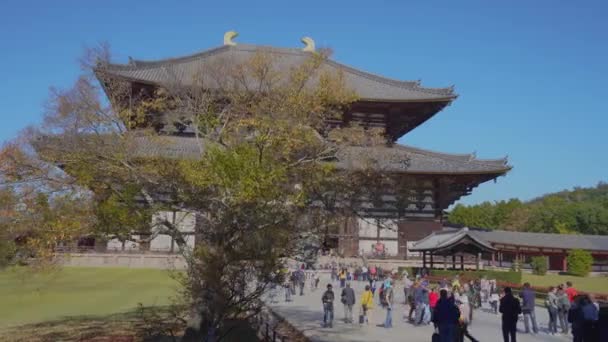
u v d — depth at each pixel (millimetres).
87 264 58656
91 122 19250
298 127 19906
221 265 15539
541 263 78188
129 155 19516
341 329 26969
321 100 22203
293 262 52000
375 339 24203
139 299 37844
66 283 47125
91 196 18922
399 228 63844
